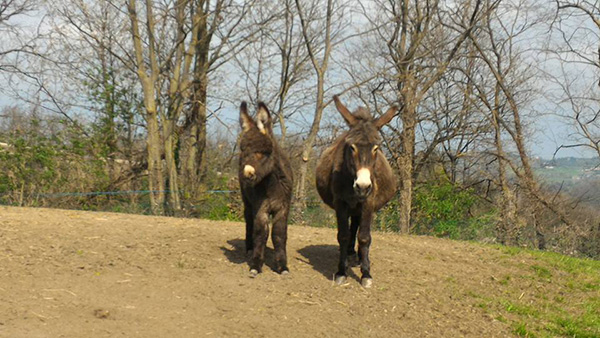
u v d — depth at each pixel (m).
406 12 18.11
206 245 7.25
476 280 7.54
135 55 16.66
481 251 9.56
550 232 15.72
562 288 7.89
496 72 18.14
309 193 19.22
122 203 15.88
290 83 19.69
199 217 15.81
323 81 15.48
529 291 7.48
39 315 4.56
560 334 5.93
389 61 18.14
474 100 18.81
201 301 5.30
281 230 6.34
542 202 16.30
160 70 17.00
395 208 16.31
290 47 18.55
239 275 6.12
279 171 6.16
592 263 9.98
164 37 18.12
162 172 17.59
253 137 5.93
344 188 6.04
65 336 4.23
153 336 4.43
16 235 6.84
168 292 5.44
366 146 5.48
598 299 7.50
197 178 16.94
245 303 5.35
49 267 5.82
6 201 14.36
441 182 17.98
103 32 17.33
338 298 5.80
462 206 16.36
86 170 15.82
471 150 20.42
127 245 6.82
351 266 7.10
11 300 4.84
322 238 9.02
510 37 19.67
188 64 17.28
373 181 5.88
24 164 14.70
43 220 8.03
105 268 5.95
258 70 19.73
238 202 16.20
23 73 16.62
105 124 17.39
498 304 6.59
